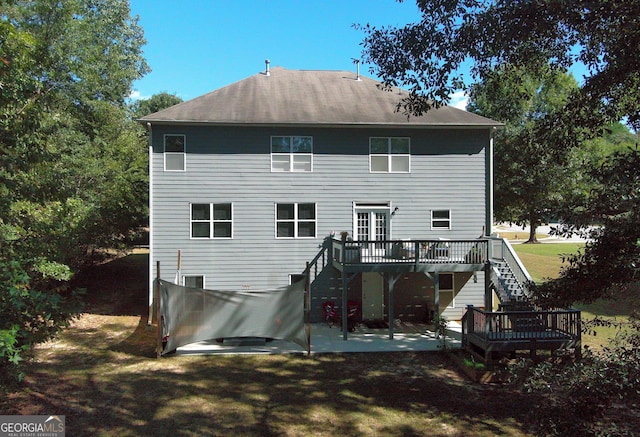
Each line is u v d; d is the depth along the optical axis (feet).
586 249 15.37
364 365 38.17
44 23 58.54
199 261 52.60
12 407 28.27
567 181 84.94
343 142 54.44
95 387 32.19
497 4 18.74
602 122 18.34
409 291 55.42
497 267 49.34
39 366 36.70
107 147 65.67
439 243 49.24
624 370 12.85
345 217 54.39
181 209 52.44
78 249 52.65
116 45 86.22
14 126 21.33
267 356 40.75
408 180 55.01
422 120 54.39
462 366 36.76
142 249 127.44
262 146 53.57
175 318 39.99
